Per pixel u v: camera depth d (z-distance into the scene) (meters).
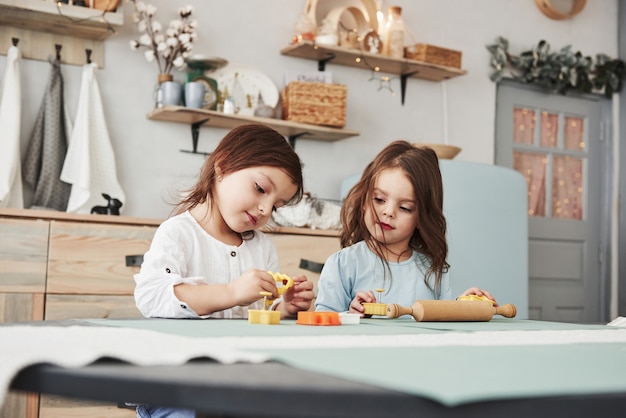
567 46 4.61
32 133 3.19
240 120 3.48
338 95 3.69
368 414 0.44
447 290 1.95
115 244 2.82
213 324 1.03
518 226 3.83
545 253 4.72
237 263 1.62
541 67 4.56
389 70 4.07
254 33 3.75
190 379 0.47
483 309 1.38
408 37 4.19
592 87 4.78
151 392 0.47
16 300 2.66
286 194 1.52
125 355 0.53
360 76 4.05
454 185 3.64
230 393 0.45
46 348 0.57
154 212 3.46
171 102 3.34
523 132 4.68
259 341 0.73
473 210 3.68
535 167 4.72
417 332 0.97
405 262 1.91
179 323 1.04
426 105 4.25
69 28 3.20
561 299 4.76
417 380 0.49
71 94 3.30
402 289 1.88
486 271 3.70
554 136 4.79
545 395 0.46
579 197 4.88
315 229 3.27
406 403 0.45
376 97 4.09
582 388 0.49
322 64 3.91
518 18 4.61
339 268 1.87
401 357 0.63
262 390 0.45
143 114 3.46
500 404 0.45
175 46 3.42
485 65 4.46
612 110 4.95
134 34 3.45
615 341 0.92
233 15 3.71
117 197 3.29
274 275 1.34
